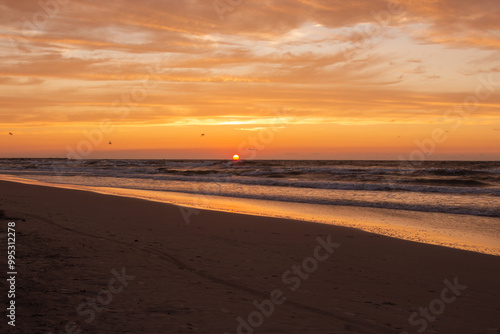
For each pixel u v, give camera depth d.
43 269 6.36
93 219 12.38
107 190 26.05
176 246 8.95
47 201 17.06
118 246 8.52
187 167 71.88
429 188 27.02
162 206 16.59
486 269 7.90
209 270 7.05
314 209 17.97
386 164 93.69
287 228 12.17
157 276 6.44
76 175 46.47
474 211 17.16
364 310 5.39
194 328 4.40
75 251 7.79
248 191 26.39
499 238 11.59
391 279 7.08
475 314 5.42
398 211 17.48
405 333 4.65
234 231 11.45
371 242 10.32
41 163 100.75
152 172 53.88
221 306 5.20
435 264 8.26
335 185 29.80
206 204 19.23
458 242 10.98
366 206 19.20
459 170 48.19
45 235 9.21
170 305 5.11
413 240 11.18
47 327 4.15
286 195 23.94
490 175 44.66
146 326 4.36
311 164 95.44
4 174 49.44
